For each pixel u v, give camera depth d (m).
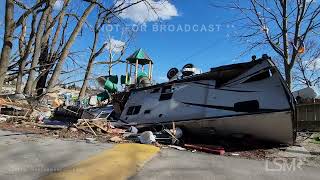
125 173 6.67
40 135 11.19
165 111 13.18
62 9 21.12
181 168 7.52
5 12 16.70
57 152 8.29
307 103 20.42
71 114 17.58
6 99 17.67
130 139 11.39
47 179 5.81
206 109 11.98
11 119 14.18
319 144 12.80
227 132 11.73
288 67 19.47
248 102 11.09
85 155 8.12
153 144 10.77
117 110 16.55
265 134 11.17
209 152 10.13
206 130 12.07
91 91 28.41
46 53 23.12
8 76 22.17
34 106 17.36
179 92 13.10
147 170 7.09
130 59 23.23
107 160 7.65
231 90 11.68
